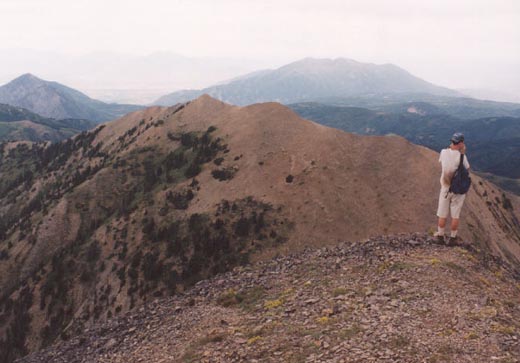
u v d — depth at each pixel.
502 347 9.76
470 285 13.87
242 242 93.00
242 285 19.97
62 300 101.44
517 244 113.88
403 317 12.05
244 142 132.25
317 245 87.81
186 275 89.44
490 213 114.88
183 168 138.75
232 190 111.19
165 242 102.31
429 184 98.88
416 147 112.44
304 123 133.12
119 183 145.50
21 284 111.62
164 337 16.41
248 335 13.79
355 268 17.55
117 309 90.12
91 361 17.00
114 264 104.19
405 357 9.80
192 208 111.38
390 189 99.50
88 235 121.62
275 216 98.12
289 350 11.70
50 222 130.38
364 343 10.92
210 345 13.86
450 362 9.33
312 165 110.75
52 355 20.69
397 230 88.44
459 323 11.10
